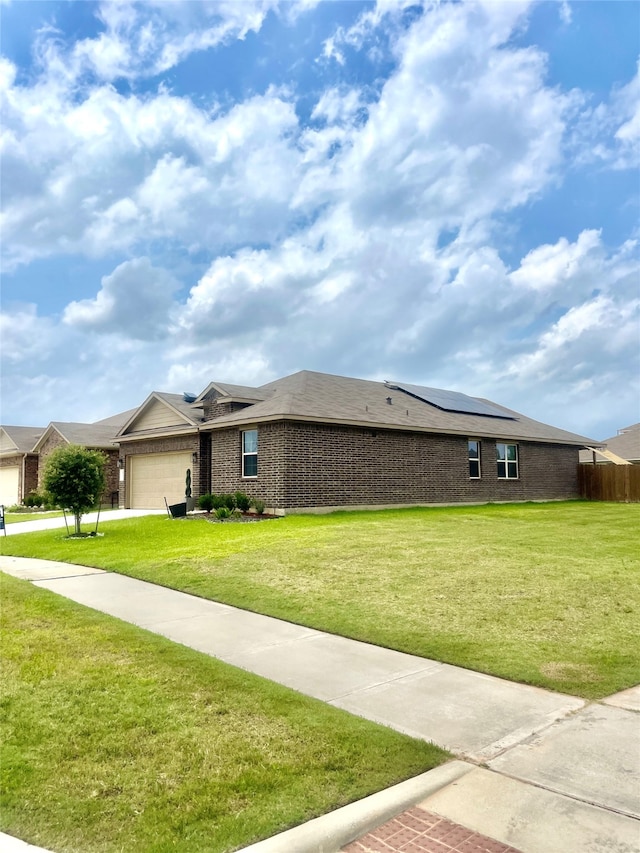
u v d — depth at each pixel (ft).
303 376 78.59
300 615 25.57
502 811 11.19
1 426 116.37
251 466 65.26
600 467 95.14
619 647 21.35
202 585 31.12
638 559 36.47
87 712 15.65
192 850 10.08
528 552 38.37
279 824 10.82
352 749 13.56
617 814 11.03
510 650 21.06
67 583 32.76
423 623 24.17
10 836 10.52
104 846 10.21
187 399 79.61
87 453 52.65
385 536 44.09
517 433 86.94
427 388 94.79
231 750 13.56
